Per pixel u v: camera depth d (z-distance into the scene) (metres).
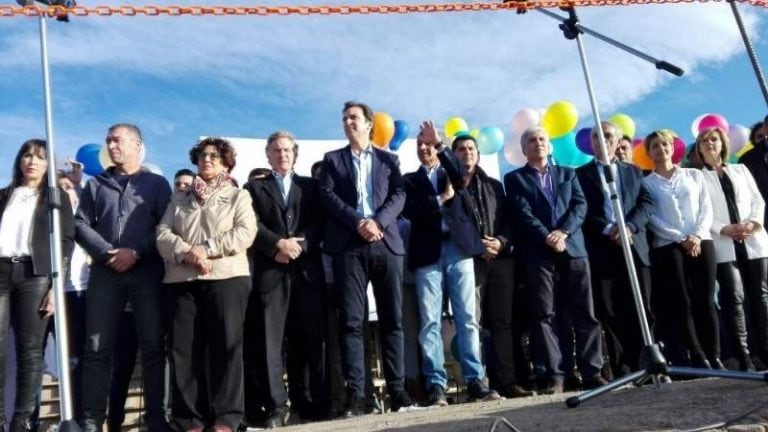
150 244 3.80
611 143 4.77
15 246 3.82
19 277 3.79
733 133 7.13
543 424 2.41
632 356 4.46
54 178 2.90
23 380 3.74
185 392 3.59
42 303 3.82
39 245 3.79
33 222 3.82
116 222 3.88
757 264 4.55
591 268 4.64
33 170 3.94
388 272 4.19
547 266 4.44
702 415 2.24
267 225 4.29
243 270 3.69
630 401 2.86
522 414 2.80
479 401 4.03
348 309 4.12
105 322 3.70
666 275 4.51
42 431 5.85
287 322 4.52
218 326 3.60
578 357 4.39
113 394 4.50
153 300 3.76
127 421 5.90
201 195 3.81
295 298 4.32
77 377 4.44
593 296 4.68
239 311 3.63
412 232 4.56
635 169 4.75
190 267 3.61
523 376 4.93
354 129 4.43
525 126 6.91
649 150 4.82
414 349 4.74
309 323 4.29
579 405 2.93
